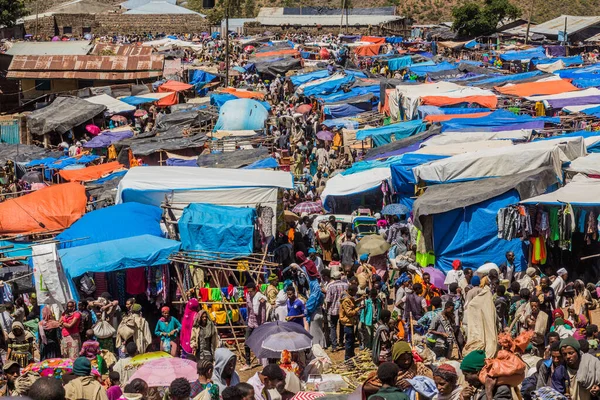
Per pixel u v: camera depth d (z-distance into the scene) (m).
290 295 16.77
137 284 19.34
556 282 17.39
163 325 16.39
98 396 10.80
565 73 46.06
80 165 36.59
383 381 9.12
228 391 9.48
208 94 55.62
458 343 15.50
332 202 26.31
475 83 44.97
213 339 15.74
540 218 19.16
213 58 79.12
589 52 74.75
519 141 27.64
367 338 16.36
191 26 107.62
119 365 13.80
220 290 18.22
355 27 105.44
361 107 44.25
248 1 134.38
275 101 57.31
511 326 15.23
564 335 14.20
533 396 10.59
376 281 17.02
